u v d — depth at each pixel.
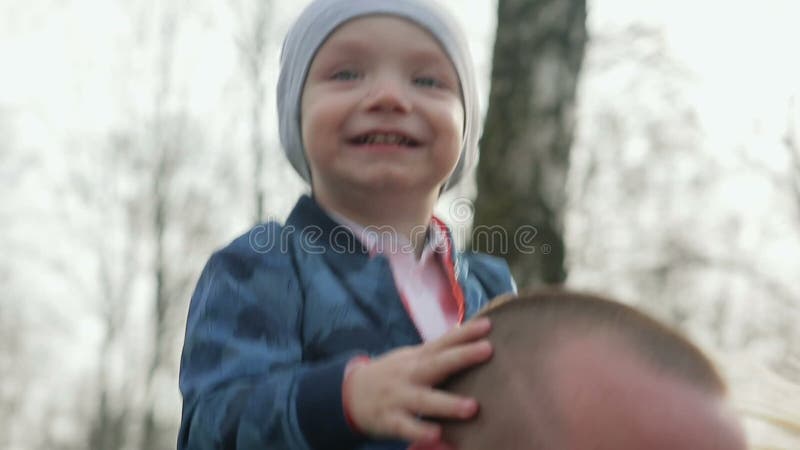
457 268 1.66
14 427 28.38
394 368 0.98
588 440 0.78
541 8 3.95
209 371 1.32
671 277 11.29
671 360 0.84
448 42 1.65
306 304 1.42
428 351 0.95
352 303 1.44
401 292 1.49
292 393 1.10
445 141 1.59
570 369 0.82
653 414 0.79
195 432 1.25
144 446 18.62
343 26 1.61
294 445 1.09
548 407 0.81
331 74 1.61
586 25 3.98
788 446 1.02
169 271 17.97
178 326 18.19
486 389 0.86
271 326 1.38
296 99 1.70
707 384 0.83
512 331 0.89
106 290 19.72
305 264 1.46
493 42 4.01
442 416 0.88
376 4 1.61
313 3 1.68
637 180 11.19
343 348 1.40
